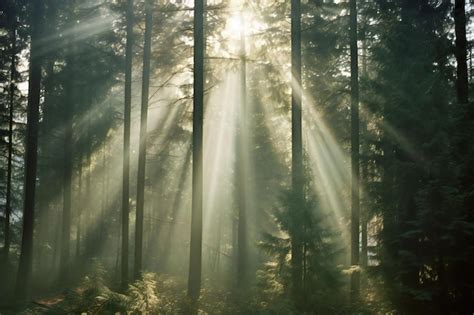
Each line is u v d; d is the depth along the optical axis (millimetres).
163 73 20047
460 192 9711
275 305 10938
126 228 17875
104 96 23750
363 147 13273
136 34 19391
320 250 11430
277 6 16469
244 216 21312
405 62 12062
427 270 10023
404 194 10703
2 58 23781
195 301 13453
